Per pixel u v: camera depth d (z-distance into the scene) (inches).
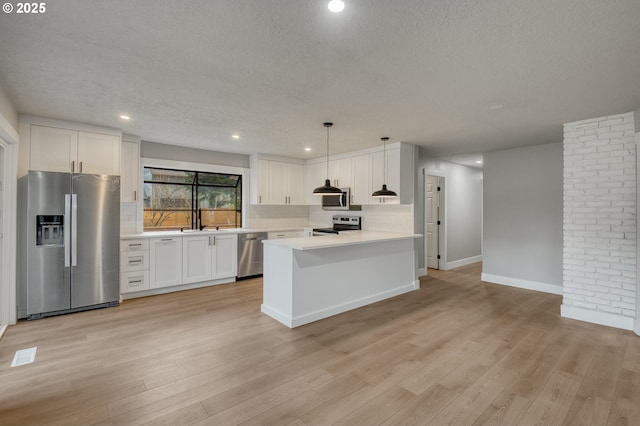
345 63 86.4
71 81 100.0
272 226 252.2
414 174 195.6
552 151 185.9
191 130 162.7
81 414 74.9
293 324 131.1
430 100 114.8
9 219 129.6
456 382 89.8
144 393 83.6
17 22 67.7
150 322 135.8
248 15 64.7
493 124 145.9
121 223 181.3
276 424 72.1
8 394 82.7
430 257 266.1
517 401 81.0
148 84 102.3
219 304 161.9
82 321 136.3
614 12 62.9
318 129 157.6
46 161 140.7
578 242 141.6
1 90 104.7
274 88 104.7
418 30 69.9
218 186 228.7
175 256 185.6
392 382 89.7
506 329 129.7
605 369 97.3
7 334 121.5
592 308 138.1
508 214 204.4
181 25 68.8
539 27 68.5
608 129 133.1
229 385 87.7
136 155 176.9
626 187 129.4
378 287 171.5
